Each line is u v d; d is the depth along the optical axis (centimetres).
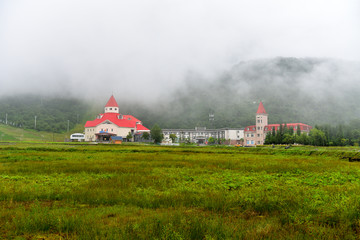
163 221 928
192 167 2600
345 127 13675
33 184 1644
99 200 1284
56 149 5488
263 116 14600
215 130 17650
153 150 5691
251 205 1164
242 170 2417
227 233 838
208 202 1187
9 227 925
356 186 1544
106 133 13862
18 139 15750
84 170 2288
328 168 2527
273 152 5406
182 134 17788
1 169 2295
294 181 1773
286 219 994
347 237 823
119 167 2469
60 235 878
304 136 10419
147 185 1642
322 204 1136
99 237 822
